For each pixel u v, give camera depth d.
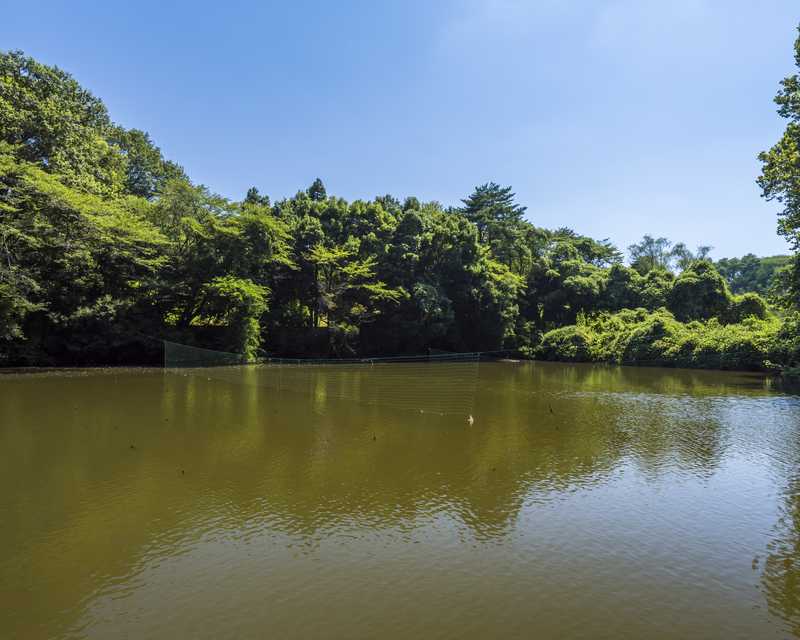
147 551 7.12
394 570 6.66
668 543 7.58
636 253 79.25
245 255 33.22
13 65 27.41
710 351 35.06
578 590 6.25
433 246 44.34
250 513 8.46
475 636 5.30
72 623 5.47
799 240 23.41
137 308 30.39
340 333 38.97
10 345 26.31
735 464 11.54
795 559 7.12
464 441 13.32
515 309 46.50
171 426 14.41
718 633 5.44
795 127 20.84
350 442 12.99
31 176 23.39
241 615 5.63
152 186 43.44
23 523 8.00
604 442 13.43
